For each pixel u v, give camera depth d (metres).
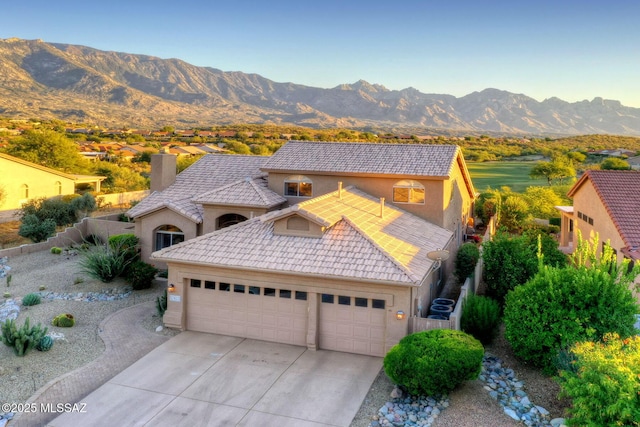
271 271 17.62
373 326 17.08
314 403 13.92
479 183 75.81
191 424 12.88
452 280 26.73
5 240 36.62
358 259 17.50
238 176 30.83
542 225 42.84
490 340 17.64
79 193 54.84
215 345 17.92
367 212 23.14
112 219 39.19
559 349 14.69
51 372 15.58
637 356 11.39
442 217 26.62
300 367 16.19
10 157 44.03
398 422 12.85
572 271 15.59
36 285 25.20
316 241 18.84
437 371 13.34
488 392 14.27
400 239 20.75
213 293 18.97
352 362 16.61
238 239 19.53
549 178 72.38
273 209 26.97
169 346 17.77
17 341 16.38
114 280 25.81
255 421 13.02
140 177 69.44
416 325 16.58
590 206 29.86
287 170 28.22
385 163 27.80
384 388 14.80
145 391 14.52
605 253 16.94
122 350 17.36
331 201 22.45
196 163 32.78
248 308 18.53
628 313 14.54
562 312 14.69
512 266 21.72
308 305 17.64
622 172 28.98
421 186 26.78
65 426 12.70
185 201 28.44
